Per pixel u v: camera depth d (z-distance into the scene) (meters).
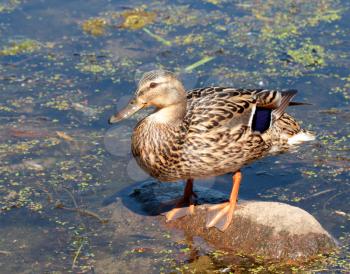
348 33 16.05
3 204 10.91
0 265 9.58
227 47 15.66
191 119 10.06
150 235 10.23
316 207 10.73
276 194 11.11
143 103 10.13
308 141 11.18
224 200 10.62
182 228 10.33
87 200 11.02
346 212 10.57
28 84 14.40
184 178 10.36
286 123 10.95
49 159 12.09
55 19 16.89
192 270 9.48
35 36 16.20
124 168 11.85
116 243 10.05
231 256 9.73
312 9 17.16
